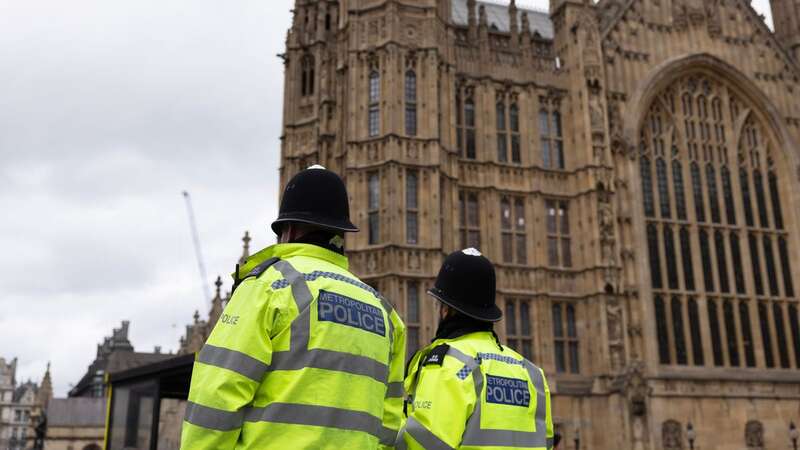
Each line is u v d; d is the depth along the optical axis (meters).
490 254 40.31
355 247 37.22
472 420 5.75
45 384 105.81
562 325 40.81
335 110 42.97
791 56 50.91
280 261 4.79
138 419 21.94
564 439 38.25
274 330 4.50
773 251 46.72
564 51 45.81
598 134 43.00
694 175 46.31
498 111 43.38
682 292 43.41
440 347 5.94
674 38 47.62
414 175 38.25
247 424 4.34
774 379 42.91
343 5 42.47
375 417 4.79
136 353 93.44
